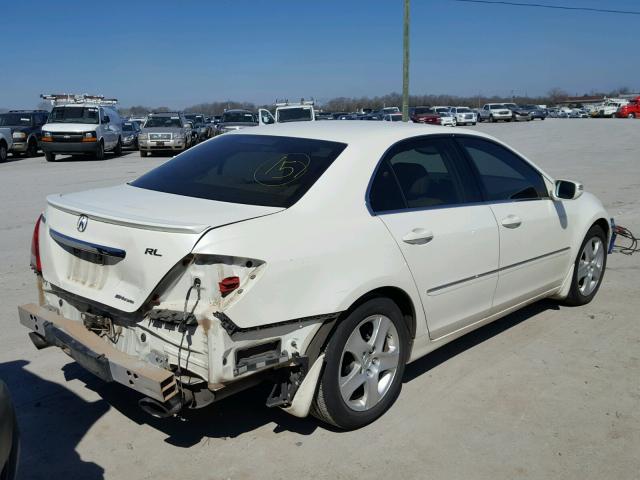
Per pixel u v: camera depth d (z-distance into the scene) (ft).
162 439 11.82
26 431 12.01
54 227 12.03
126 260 10.53
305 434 12.00
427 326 13.26
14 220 33.96
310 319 10.72
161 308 10.31
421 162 13.74
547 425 12.35
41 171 64.03
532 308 19.01
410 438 11.87
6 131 79.25
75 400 13.28
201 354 9.91
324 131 13.70
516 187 15.99
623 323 17.78
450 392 13.67
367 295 11.85
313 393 11.08
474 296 14.34
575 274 18.22
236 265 10.07
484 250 14.28
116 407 13.01
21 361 15.15
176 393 10.04
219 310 9.79
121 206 11.46
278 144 13.37
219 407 13.00
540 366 14.98
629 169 56.49
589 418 12.63
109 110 86.58
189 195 12.13
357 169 12.29
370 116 143.95
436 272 13.10
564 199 16.56
